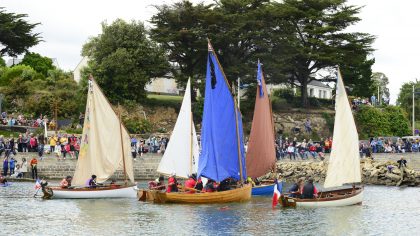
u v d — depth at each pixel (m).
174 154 62.66
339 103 54.09
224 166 55.69
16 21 127.38
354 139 54.34
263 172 64.25
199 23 113.88
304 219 48.03
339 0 118.56
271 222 46.50
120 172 81.69
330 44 119.12
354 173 54.50
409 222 47.19
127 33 114.62
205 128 55.09
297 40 115.88
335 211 52.16
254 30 113.56
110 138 59.94
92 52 117.19
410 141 101.12
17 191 65.75
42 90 115.00
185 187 57.94
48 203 56.53
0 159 81.12
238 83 102.62
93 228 44.00
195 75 115.94
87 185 59.69
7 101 112.25
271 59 113.56
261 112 63.50
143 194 58.06
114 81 111.94
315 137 114.44
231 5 116.50
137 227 44.44
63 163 80.88
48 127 100.62
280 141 94.88
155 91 140.25
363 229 44.19
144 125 105.94
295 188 56.47
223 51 115.25
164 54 115.00
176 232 42.59
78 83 121.88
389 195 65.75
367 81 130.38
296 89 144.25
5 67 128.38
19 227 44.19
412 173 78.94
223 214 50.19
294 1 119.19
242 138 58.31
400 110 124.88
